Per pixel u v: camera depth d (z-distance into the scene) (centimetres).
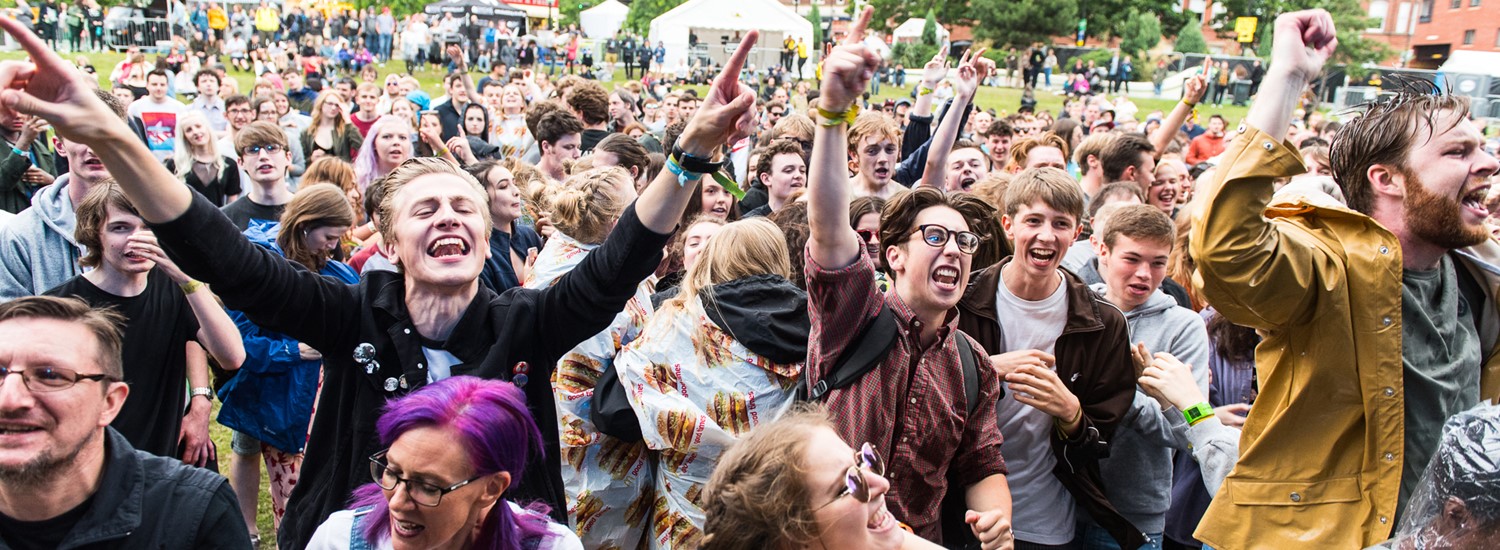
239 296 222
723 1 3831
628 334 330
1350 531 212
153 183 205
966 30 5994
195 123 618
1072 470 283
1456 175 203
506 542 200
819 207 233
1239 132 201
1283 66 197
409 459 185
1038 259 289
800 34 3884
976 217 263
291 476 395
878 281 345
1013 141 843
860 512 171
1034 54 4131
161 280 333
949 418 254
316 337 235
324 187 400
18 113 188
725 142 234
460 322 241
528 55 3434
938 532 259
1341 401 213
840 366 250
